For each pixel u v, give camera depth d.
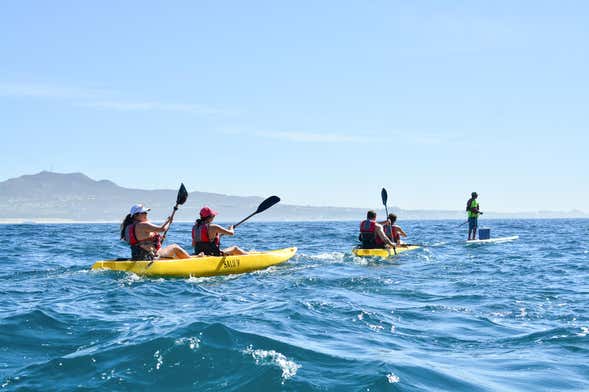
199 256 10.59
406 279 9.84
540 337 5.60
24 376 4.15
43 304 6.91
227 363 4.32
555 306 7.29
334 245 19.61
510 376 4.31
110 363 4.36
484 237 20.77
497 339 5.55
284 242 21.88
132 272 9.46
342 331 5.67
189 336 4.87
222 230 10.76
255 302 7.27
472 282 9.55
